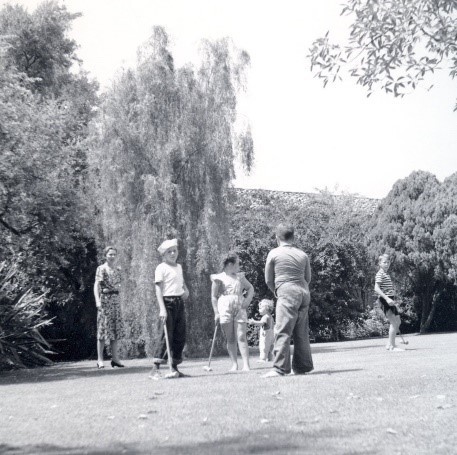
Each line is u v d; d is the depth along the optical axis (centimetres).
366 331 3525
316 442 509
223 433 559
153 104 2022
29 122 1709
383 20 1147
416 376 923
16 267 1989
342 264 3180
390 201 3741
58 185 1859
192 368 1360
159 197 1994
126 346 2139
